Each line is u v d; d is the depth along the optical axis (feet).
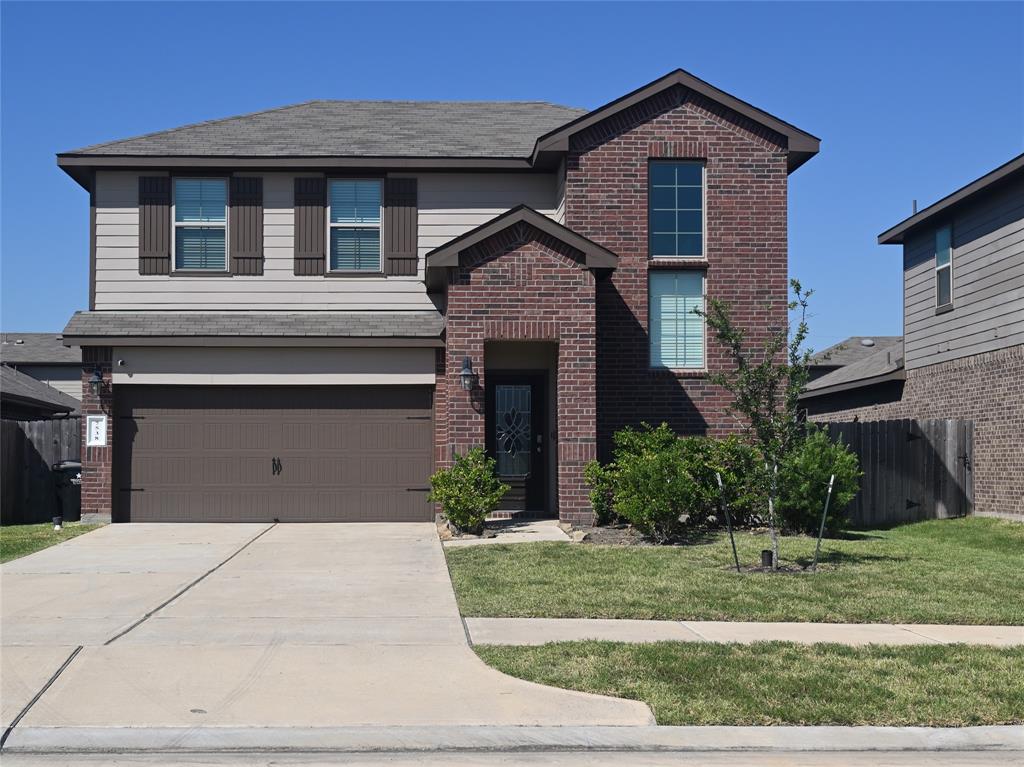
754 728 22.36
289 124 66.64
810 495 52.54
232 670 26.30
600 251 53.93
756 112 58.95
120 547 48.73
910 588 38.04
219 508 58.23
